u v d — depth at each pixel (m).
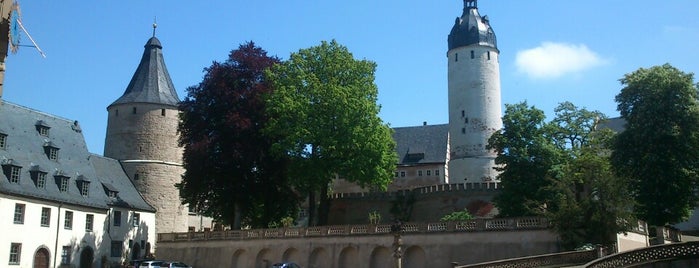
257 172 52.41
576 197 37.78
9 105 52.81
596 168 36.38
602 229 34.59
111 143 65.94
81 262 52.38
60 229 50.44
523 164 47.38
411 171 85.31
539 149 47.25
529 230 37.91
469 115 73.25
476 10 77.75
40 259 48.28
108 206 55.97
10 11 18.17
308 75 51.50
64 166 54.28
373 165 50.47
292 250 47.72
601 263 25.66
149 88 67.31
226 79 53.62
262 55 56.12
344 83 52.78
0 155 48.19
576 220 35.34
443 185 62.78
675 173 44.59
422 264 41.78
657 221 45.16
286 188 54.22
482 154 71.75
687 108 45.50
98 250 54.22
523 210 46.28
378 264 43.72
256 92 52.75
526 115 48.97
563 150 49.44
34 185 49.38
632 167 46.28
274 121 49.97
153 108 66.06
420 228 42.34
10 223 45.84
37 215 48.41
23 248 46.62
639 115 46.50
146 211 60.88
